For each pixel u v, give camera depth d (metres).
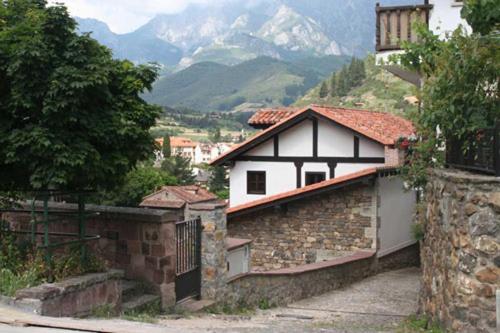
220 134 144.50
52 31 8.12
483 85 7.40
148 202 28.30
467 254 6.53
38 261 8.05
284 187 21.72
